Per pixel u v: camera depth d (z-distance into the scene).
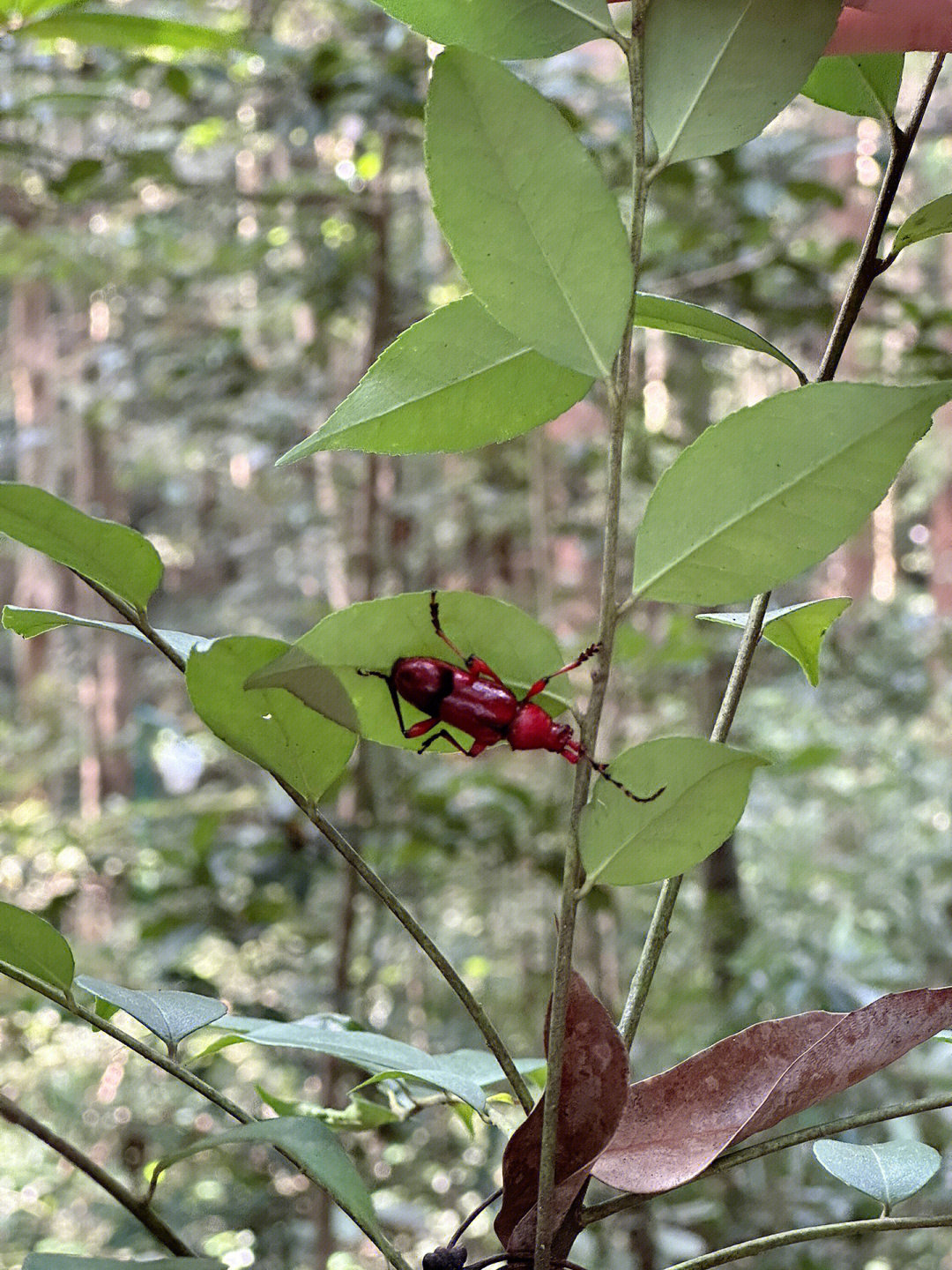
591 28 0.22
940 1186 0.94
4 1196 1.13
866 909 1.27
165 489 1.89
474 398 0.24
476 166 0.20
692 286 0.89
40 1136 0.21
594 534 1.24
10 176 1.07
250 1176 0.95
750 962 0.89
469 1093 0.28
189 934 0.83
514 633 0.23
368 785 0.91
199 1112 1.01
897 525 1.92
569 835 0.21
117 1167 1.12
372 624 0.23
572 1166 0.23
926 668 1.67
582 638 0.98
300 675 0.22
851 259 0.88
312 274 1.04
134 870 0.97
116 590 0.24
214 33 0.42
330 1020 0.36
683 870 0.21
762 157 0.86
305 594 1.80
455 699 0.24
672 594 0.21
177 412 1.34
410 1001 1.23
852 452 0.20
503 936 1.34
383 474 1.23
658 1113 0.24
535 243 0.20
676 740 0.21
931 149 1.46
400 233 1.24
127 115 0.87
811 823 1.55
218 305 1.43
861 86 0.25
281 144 0.99
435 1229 1.05
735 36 0.21
